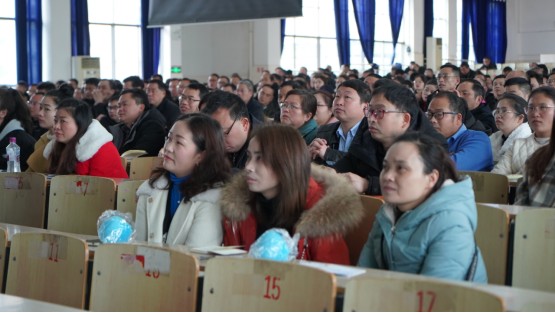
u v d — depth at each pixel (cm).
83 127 420
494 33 2186
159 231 279
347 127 420
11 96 522
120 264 207
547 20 2178
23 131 518
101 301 210
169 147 275
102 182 341
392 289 162
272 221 247
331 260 235
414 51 1880
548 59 1941
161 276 200
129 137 600
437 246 210
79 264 220
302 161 242
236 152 345
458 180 224
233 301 183
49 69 1283
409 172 216
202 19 1068
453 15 2020
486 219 269
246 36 1498
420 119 334
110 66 1403
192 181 272
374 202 262
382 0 1808
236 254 228
